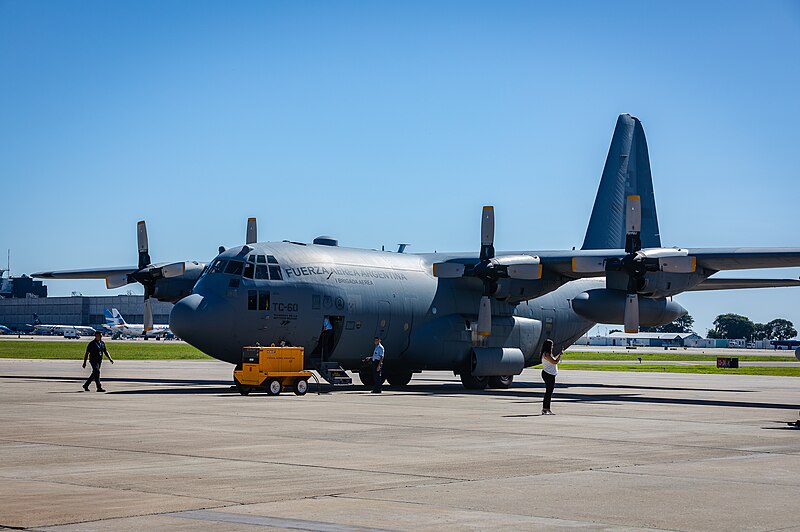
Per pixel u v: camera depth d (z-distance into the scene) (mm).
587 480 11781
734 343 190125
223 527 8844
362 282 30203
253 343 27984
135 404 22953
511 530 8852
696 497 10625
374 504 10078
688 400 27453
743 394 31625
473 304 33344
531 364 35969
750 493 10906
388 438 16156
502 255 31766
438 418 20000
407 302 31297
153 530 8688
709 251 28594
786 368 65375
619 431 17688
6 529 8727
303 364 28219
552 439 16250
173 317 27453
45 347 87125
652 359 89062
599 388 34719
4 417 19438
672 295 29766
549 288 32094
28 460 13156
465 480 11719
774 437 16812
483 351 32344
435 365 32156
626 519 9391
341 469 12547
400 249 35625
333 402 24375
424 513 9602
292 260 28938
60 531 8648
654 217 38094
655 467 12938
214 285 27906
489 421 19453
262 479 11680
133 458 13414
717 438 16609
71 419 19016
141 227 32750
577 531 8836
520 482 11586
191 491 10789
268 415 20234
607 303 29875
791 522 9305
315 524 9023
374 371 28891
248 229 33062
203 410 21344
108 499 10242
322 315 28984
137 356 72938
